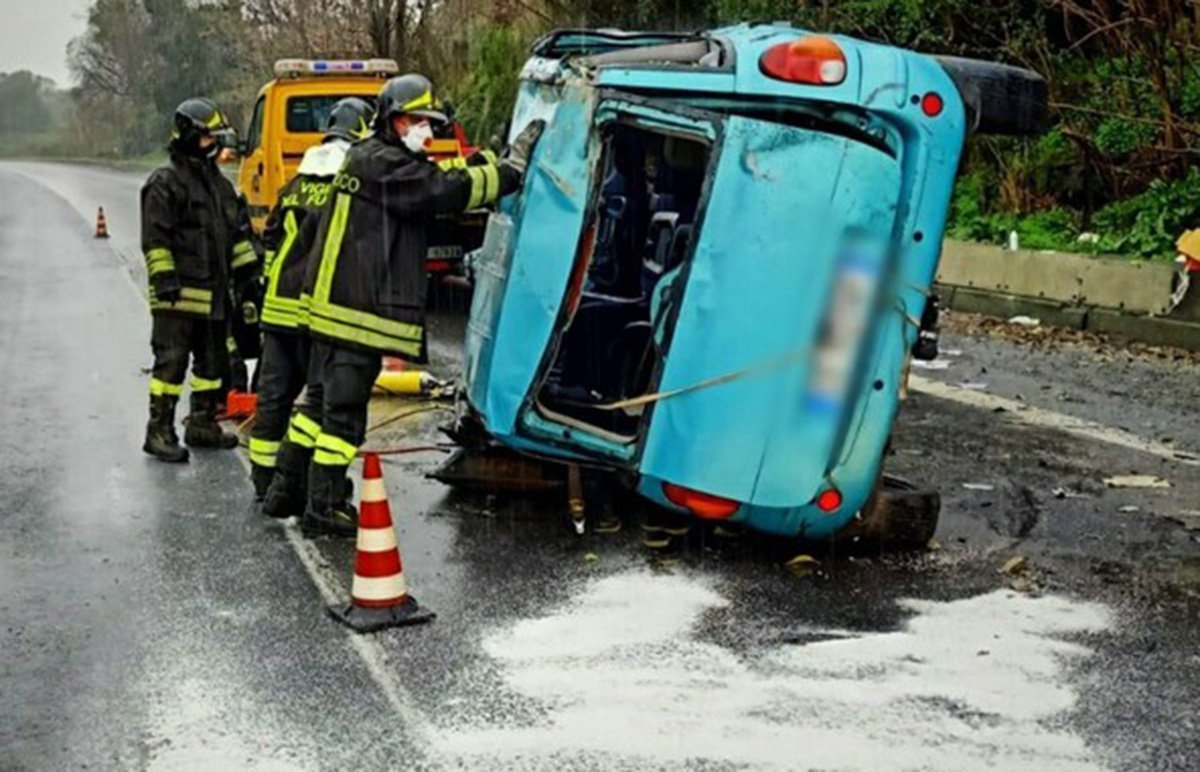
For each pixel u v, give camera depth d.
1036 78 5.58
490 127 21.17
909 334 5.29
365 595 4.95
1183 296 10.98
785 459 5.29
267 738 4.07
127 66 71.69
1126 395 9.08
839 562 5.62
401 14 24.80
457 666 4.58
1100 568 5.56
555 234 5.37
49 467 7.40
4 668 4.62
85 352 11.26
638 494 5.73
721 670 4.52
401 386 8.98
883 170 5.16
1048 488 6.77
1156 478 6.95
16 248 21.95
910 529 5.69
